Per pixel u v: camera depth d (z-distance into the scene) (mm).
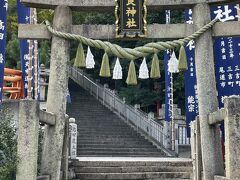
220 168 8305
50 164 8406
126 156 17219
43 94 21047
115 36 8672
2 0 9039
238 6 10422
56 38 8617
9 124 8500
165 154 17672
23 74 13766
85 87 27078
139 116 20281
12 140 8055
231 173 6898
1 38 8953
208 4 8742
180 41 8500
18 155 7246
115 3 8727
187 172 12891
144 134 19531
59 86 8523
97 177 12414
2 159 7695
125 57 8445
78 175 12383
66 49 8617
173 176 12734
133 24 8625
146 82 24172
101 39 8773
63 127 8516
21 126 7289
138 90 24125
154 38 8688
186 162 13492
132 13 8648
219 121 7730
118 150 17656
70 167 12414
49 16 24688
